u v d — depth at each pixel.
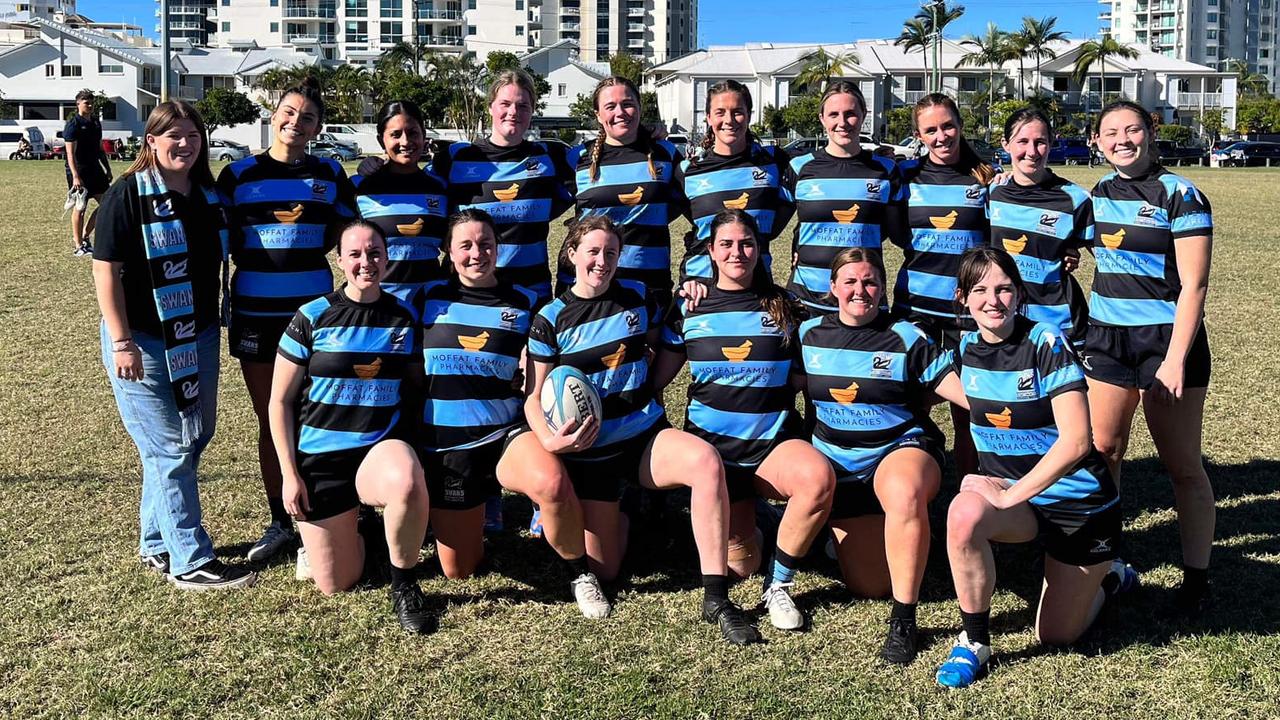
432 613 4.25
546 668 3.86
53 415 6.98
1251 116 76.44
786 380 4.50
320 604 4.39
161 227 4.31
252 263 4.89
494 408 4.50
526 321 4.56
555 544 4.39
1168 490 5.77
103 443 6.42
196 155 4.40
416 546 4.21
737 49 78.12
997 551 5.05
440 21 99.31
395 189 5.12
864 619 4.29
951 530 3.78
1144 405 4.41
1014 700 3.66
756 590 4.58
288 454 4.33
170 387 4.52
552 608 4.39
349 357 4.31
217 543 5.03
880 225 5.20
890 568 4.00
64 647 4.00
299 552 4.64
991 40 68.50
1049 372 3.88
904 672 3.86
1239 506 5.50
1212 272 12.95
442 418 4.46
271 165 4.89
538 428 4.39
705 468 4.21
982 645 3.85
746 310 4.46
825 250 5.19
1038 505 3.90
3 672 3.82
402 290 5.16
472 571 4.71
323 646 4.01
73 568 4.68
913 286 5.21
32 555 4.80
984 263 3.92
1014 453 4.02
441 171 5.38
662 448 4.36
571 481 4.46
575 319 4.47
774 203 5.45
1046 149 4.79
